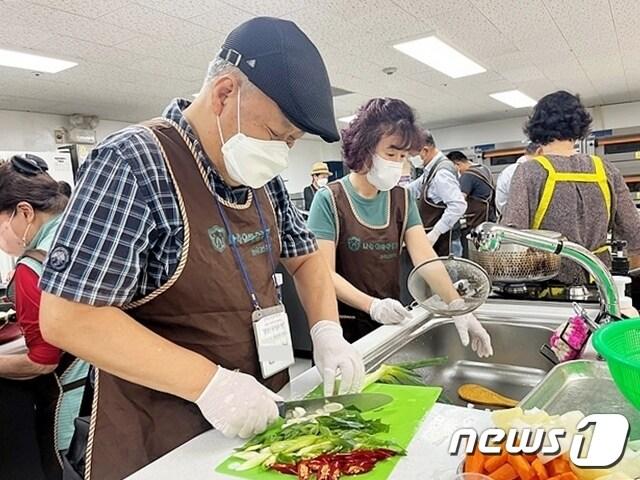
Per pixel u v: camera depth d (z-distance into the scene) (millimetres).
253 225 993
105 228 780
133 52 4230
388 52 4707
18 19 3367
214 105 885
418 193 3793
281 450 739
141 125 926
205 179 915
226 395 794
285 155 938
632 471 568
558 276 1716
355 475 663
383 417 829
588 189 1741
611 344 698
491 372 1421
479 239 1039
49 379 1586
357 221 1641
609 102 8125
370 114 1531
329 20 3795
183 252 861
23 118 6309
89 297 759
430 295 1338
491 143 9594
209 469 719
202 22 3639
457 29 4152
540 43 4664
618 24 4211
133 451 880
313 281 1233
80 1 3166
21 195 1479
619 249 1974
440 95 6879
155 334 822
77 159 6020
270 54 806
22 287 1448
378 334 1374
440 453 707
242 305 946
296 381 1094
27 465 1591
